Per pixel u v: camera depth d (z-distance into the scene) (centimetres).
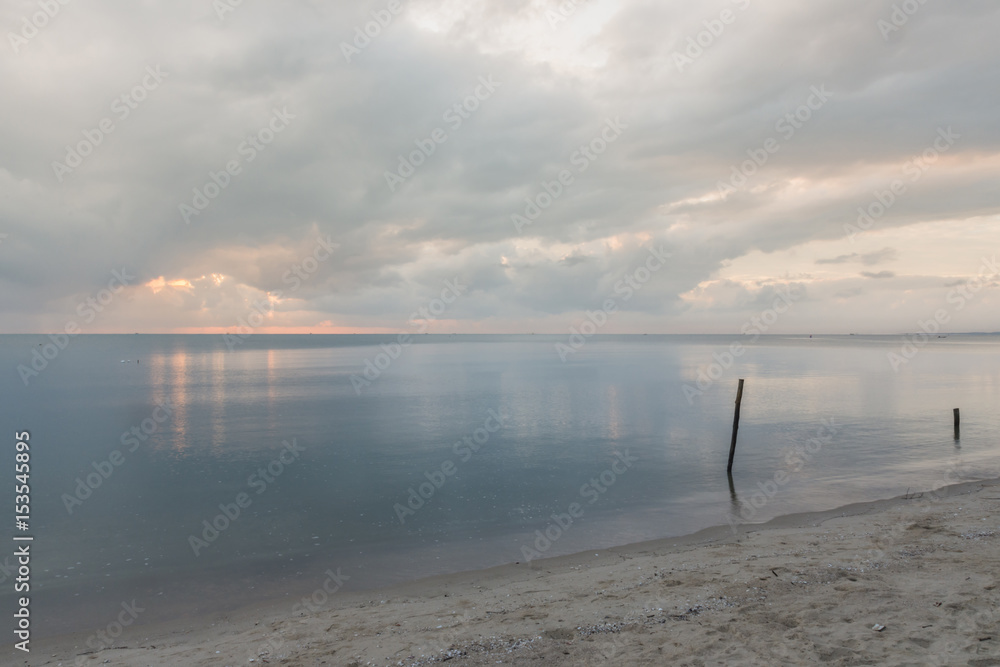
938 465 2252
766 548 1233
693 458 2448
